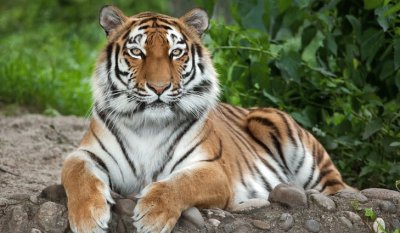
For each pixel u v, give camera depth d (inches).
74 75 695.7
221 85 477.1
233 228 341.4
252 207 358.0
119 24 367.2
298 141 431.8
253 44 480.1
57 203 350.3
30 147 526.6
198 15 373.4
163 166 361.4
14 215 346.0
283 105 474.9
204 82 365.7
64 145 546.9
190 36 368.8
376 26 458.6
